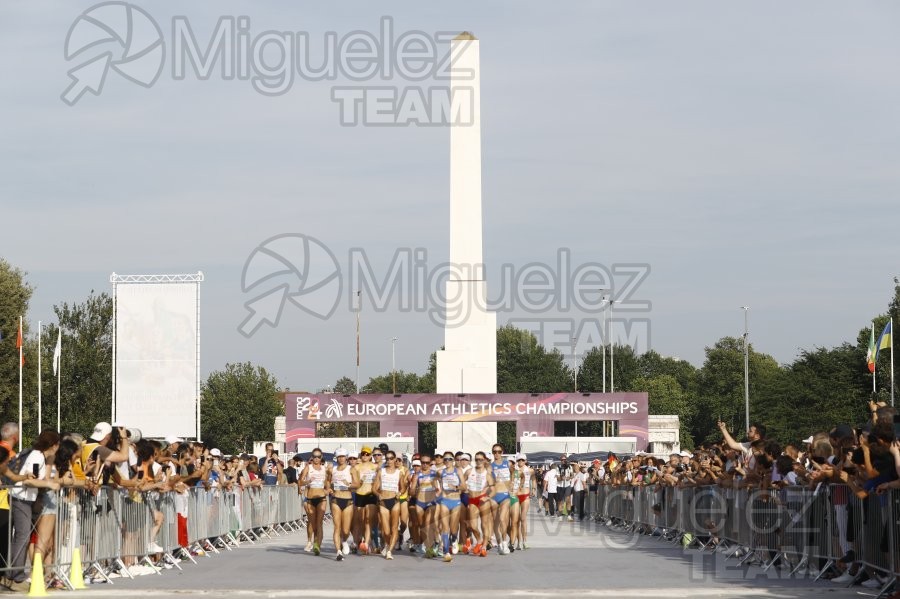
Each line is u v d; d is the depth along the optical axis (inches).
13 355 3088.1
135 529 810.8
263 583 738.8
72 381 3440.0
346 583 738.2
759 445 850.1
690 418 6023.6
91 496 733.9
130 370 2065.7
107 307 3540.8
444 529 946.7
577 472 1904.5
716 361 6131.9
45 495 688.4
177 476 901.8
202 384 4709.6
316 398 2783.0
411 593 673.0
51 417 3388.3
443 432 2901.1
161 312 2066.9
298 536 1368.1
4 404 3095.5
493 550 1091.9
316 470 1021.2
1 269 3147.1
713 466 1037.2
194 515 980.6
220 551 1064.8
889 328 2753.4
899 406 3550.7
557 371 5438.0
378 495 977.5
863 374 3823.8
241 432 4611.2
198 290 2062.0
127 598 650.2
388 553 975.6
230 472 1163.9
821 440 743.1
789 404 3897.6
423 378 5880.9
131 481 787.4
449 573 816.3
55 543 693.3
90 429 3393.2
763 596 647.1
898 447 613.6
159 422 2063.2
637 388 5605.3
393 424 2780.5
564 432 5172.2
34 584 657.6
